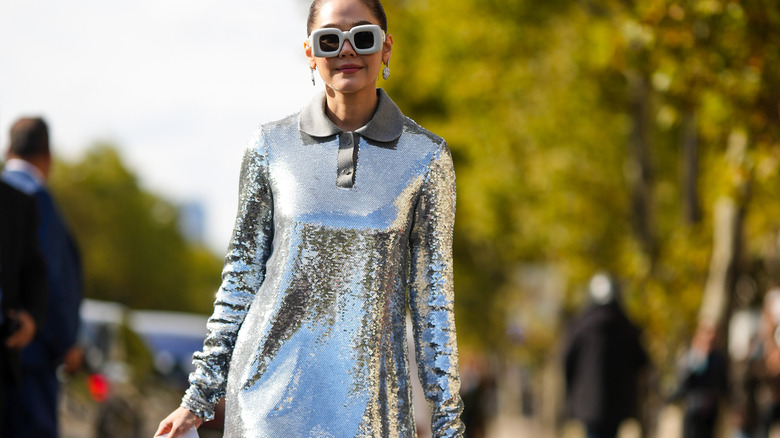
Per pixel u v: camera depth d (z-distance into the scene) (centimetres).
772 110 1096
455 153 3272
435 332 412
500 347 4691
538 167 2505
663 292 1880
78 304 870
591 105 2242
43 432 828
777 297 1528
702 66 1092
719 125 1173
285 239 403
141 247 10406
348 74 407
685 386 1612
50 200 858
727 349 1603
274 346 400
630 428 2703
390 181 405
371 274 400
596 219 2467
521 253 3469
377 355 400
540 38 2152
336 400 396
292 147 409
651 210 2089
